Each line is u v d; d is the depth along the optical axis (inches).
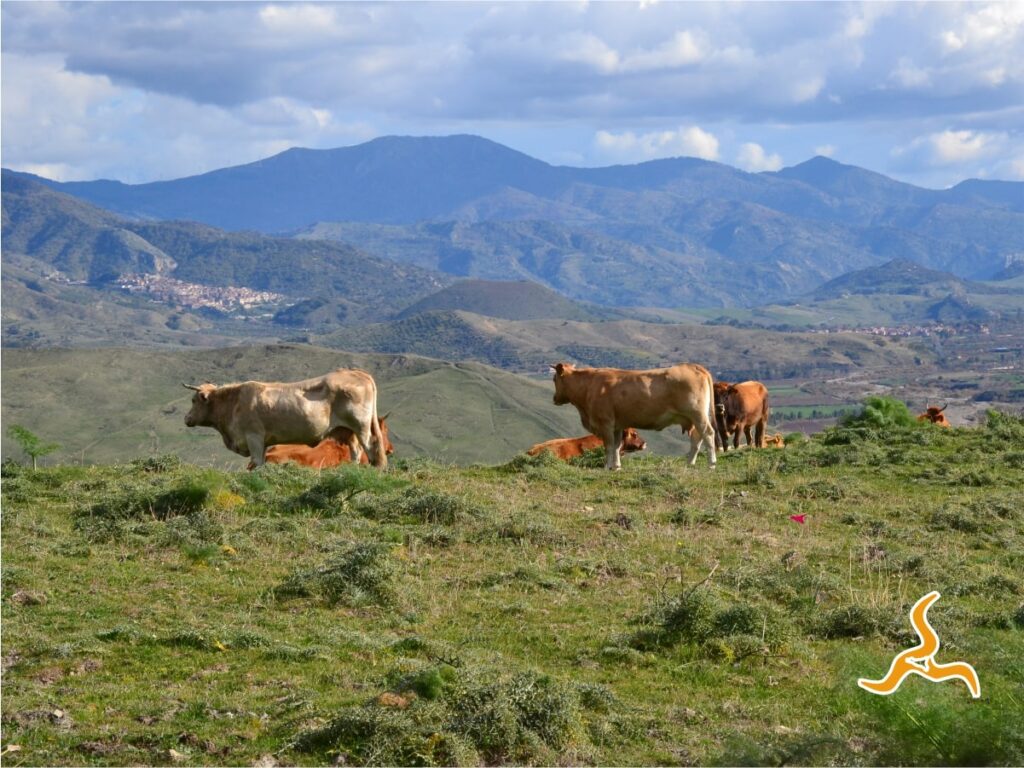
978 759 306.2
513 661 415.2
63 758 318.7
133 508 630.5
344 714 336.8
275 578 518.9
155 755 321.4
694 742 347.9
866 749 333.4
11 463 764.0
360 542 578.2
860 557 592.1
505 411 7362.2
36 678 381.1
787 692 393.4
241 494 669.9
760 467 830.5
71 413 7047.2
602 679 402.6
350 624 457.4
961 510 695.7
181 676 387.5
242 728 342.3
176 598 481.7
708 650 430.0
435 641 426.6
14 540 567.8
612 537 610.2
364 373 844.6
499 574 527.2
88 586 495.5
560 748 335.9
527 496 728.3
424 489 679.1
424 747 325.7
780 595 513.0
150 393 7854.3
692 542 605.6
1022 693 346.9
